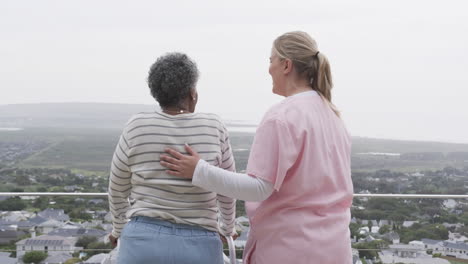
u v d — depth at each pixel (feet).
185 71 4.54
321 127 4.42
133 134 4.50
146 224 4.37
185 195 4.45
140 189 4.51
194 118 4.61
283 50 4.70
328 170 4.37
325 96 4.69
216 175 4.25
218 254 4.57
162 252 4.26
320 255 4.27
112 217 5.10
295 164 4.31
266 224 4.51
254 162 4.27
